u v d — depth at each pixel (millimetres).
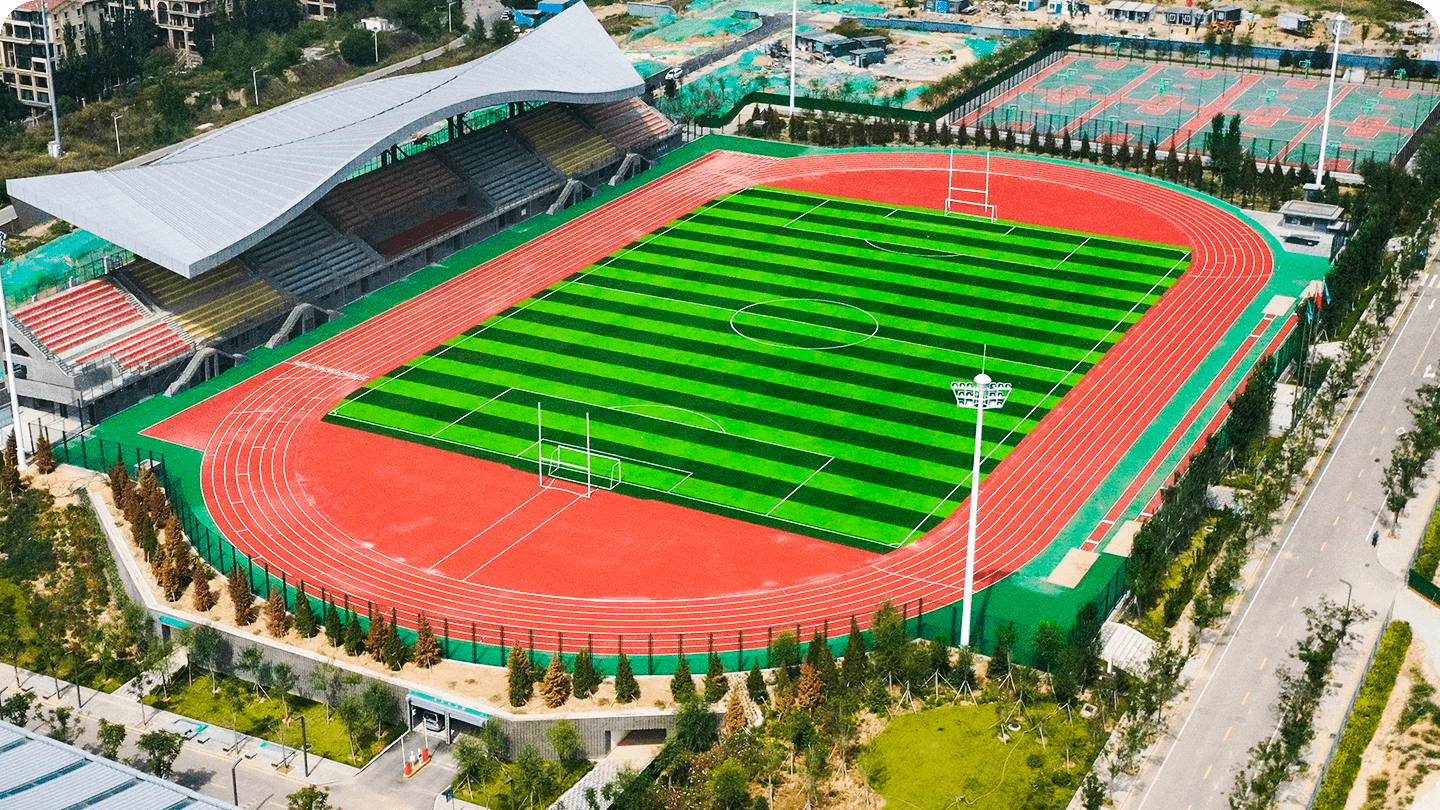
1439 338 151625
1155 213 185500
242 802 90875
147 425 133875
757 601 109062
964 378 142500
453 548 115562
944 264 169500
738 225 181000
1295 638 104812
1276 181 188125
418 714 99125
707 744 94188
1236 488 123438
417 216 175250
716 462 127562
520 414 135625
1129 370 144125
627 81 194375
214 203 146000
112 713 99500
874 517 119688
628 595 109750
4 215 181000
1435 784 90188
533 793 91438
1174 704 97938
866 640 104500
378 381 141875
